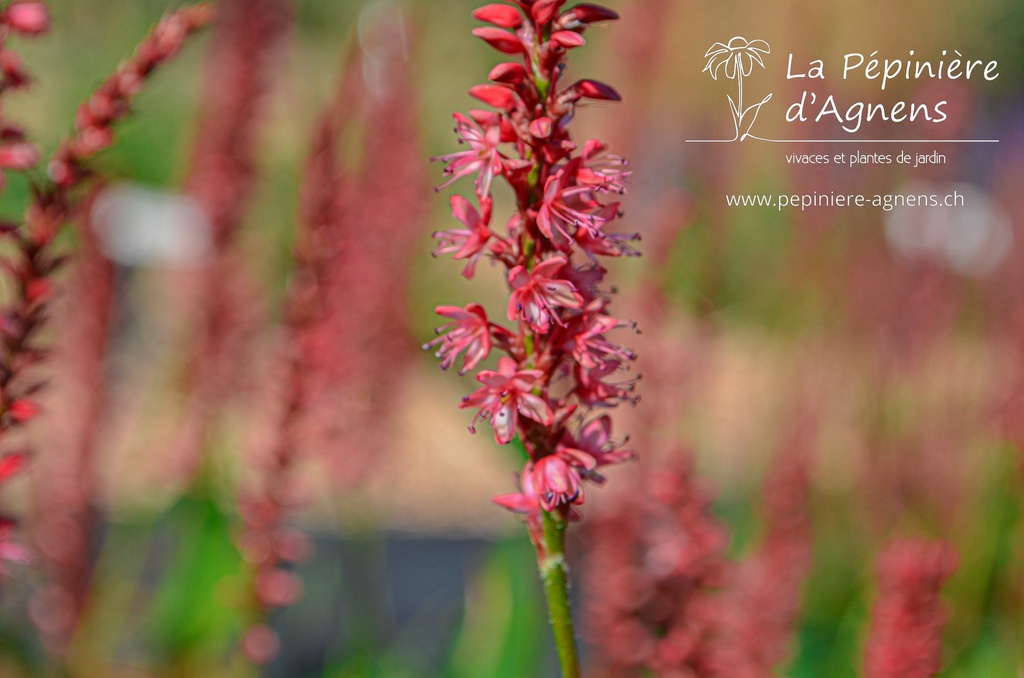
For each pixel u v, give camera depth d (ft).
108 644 18.63
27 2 9.27
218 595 16.12
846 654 17.74
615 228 19.56
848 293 23.20
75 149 9.56
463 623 17.37
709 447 21.31
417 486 31.60
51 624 17.37
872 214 24.34
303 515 24.35
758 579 14.33
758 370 23.81
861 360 22.12
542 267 7.59
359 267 18.56
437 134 35.58
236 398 18.12
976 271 24.06
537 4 7.67
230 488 17.57
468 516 30.17
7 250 21.13
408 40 19.56
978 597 19.15
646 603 13.03
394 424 19.72
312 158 12.95
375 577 19.97
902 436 21.11
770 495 15.62
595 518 14.84
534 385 7.89
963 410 21.68
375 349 18.83
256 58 18.98
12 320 9.45
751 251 28.73
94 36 43.19
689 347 16.94
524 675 16.29
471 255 8.11
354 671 18.24
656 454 15.21
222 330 18.31
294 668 20.67
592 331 7.93
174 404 19.47
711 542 12.75
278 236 19.54
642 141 21.67
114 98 9.62
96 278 17.13
